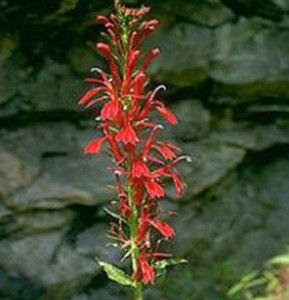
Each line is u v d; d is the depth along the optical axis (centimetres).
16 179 656
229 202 751
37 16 654
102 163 685
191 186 726
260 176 778
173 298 692
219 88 740
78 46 687
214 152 744
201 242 727
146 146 320
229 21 743
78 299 660
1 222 648
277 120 775
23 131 676
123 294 675
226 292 703
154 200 323
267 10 750
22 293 639
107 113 307
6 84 664
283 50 759
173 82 721
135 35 313
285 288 690
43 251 654
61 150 680
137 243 323
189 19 728
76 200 664
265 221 758
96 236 674
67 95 684
